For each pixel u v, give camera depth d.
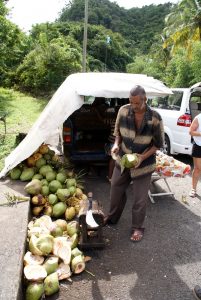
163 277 3.68
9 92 26.06
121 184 4.34
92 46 56.47
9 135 10.05
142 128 3.91
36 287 3.23
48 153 5.68
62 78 26.78
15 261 3.21
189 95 7.76
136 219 4.37
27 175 5.24
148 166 4.13
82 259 3.73
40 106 19.97
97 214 4.11
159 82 6.47
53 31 39.50
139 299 3.33
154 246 4.29
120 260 3.97
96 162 6.82
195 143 5.68
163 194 5.72
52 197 4.83
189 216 5.18
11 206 4.38
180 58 29.72
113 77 6.16
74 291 3.42
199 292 3.34
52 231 4.04
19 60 31.14
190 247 4.29
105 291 3.43
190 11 26.59
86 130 6.80
